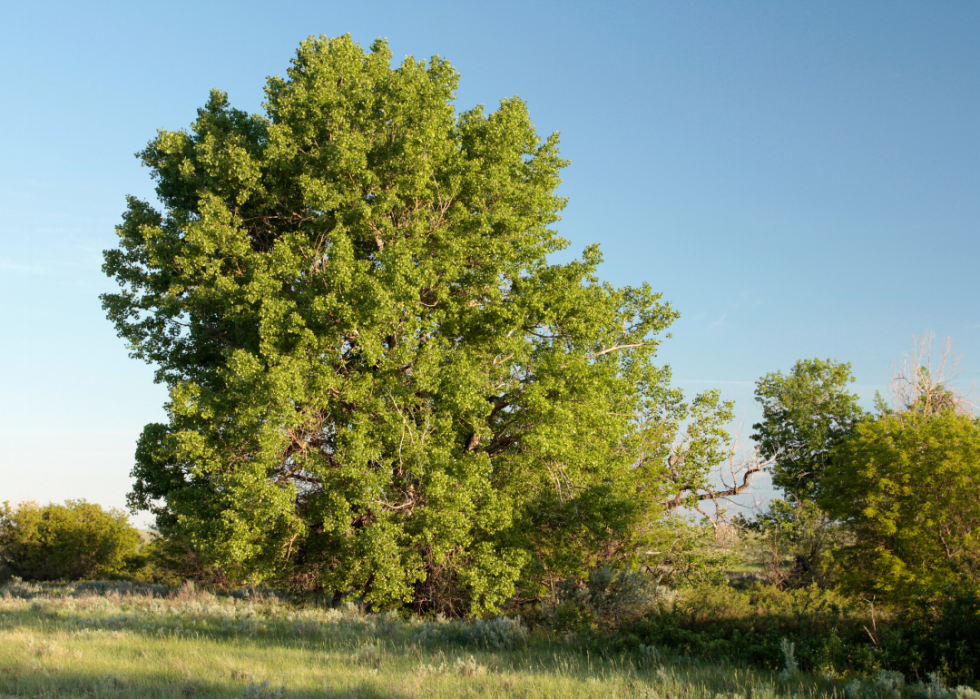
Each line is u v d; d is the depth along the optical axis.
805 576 26.81
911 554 17.55
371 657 10.76
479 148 22.12
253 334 19.94
